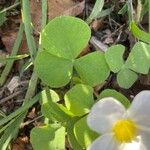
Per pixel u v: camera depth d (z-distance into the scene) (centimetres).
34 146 9
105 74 10
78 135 9
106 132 9
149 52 10
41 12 11
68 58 10
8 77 11
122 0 11
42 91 10
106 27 11
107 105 9
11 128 10
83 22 10
